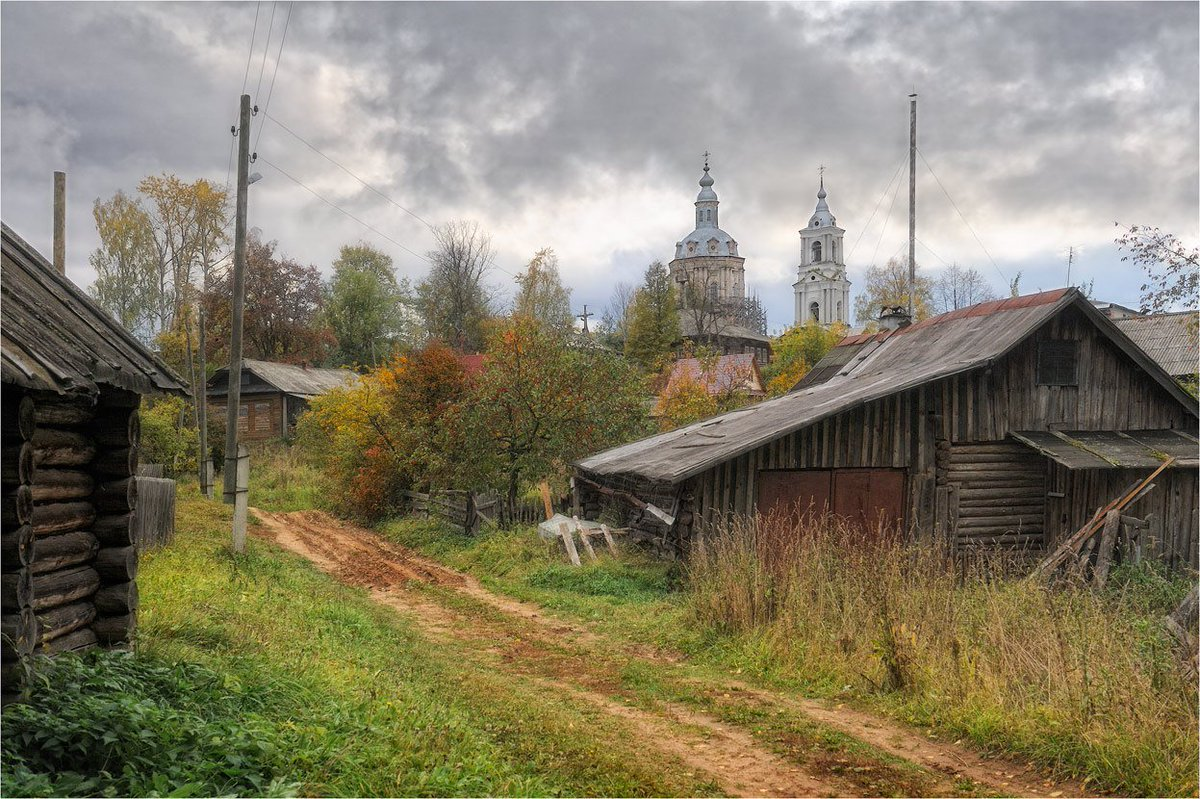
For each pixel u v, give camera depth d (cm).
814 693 930
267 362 5491
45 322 663
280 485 3819
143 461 3488
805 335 6294
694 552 1548
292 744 590
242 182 2200
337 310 7219
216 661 784
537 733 768
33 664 585
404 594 1645
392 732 677
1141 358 1927
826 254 11581
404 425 2808
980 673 852
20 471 595
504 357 2416
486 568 1903
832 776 694
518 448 2392
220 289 6234
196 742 546
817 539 1363
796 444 1719
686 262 12525
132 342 770
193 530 2031
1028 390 1892
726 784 673
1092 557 1680
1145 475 1806
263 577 1509
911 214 3481
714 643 1138
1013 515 1877
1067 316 1916
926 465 1811
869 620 1034
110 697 588
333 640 1037
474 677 977
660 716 852
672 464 1695
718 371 4884
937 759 732
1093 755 686
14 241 791
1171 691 743
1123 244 2125
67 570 723
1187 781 635
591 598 1525
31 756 494
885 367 2158
